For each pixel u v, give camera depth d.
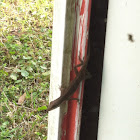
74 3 1.85
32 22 5.99
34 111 3.76
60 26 1.98
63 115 2.12
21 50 4.93
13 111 3.69
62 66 2.01
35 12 6.25
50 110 2.22
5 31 5.51
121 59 1.86
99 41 1.98
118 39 1.86
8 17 6.00
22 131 3.44
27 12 6.27
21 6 6.43
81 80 2.01
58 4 2.03
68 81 2.06
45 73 4.46
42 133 3.44
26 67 4.55
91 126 2.18
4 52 4.87
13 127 3.49
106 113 2.07
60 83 2.08
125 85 1.86
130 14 1.74
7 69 4.50
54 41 2.21
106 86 2.03
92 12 1.89
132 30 1.74
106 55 1.98
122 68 1.87
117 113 1.97
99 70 2.05
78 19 1.87
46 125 3.55
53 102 2.17
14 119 3.59
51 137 2.41
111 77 1.97
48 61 4.82
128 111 1.88
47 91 4.16
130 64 1.80
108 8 1.89
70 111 2.12
